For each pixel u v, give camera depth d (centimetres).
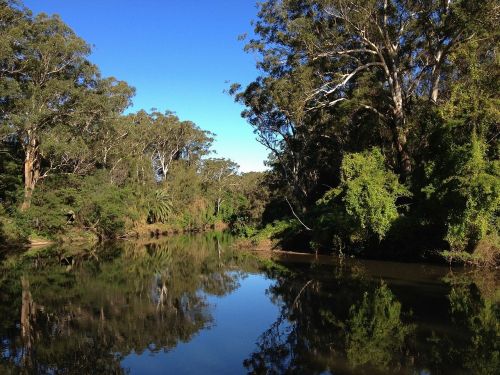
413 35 2508
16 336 1077
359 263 2161
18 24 3341
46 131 3669
